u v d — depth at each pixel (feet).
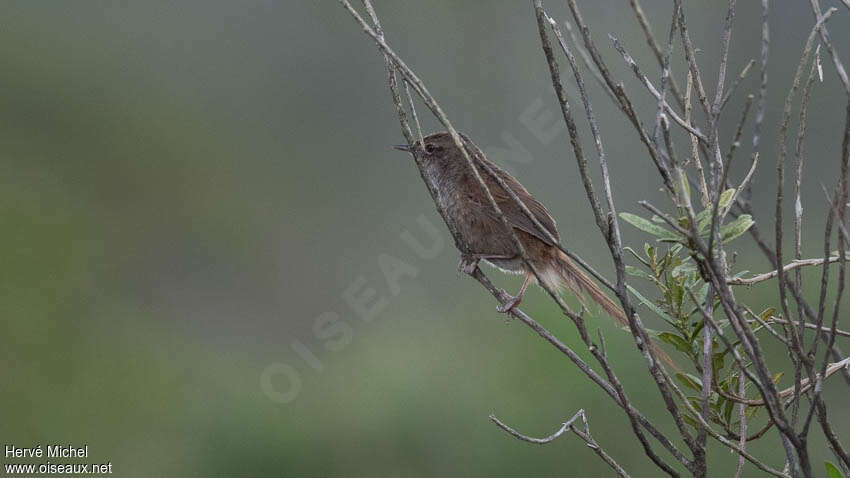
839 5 42.19
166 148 64.75
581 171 14.25
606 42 52.95
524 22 62.90
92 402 45.85
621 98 13.28
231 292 60.29
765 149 52.21
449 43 64.44
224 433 36.78
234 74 68.64
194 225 62.13
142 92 67.46
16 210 57.62
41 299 52.75
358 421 36.29
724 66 14.99
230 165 65.41
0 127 63.87
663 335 16.16
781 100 53.06
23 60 66.13
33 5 67.87
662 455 33.09
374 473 34.94
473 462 34.19
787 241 39.68
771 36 55.31
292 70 68.49
